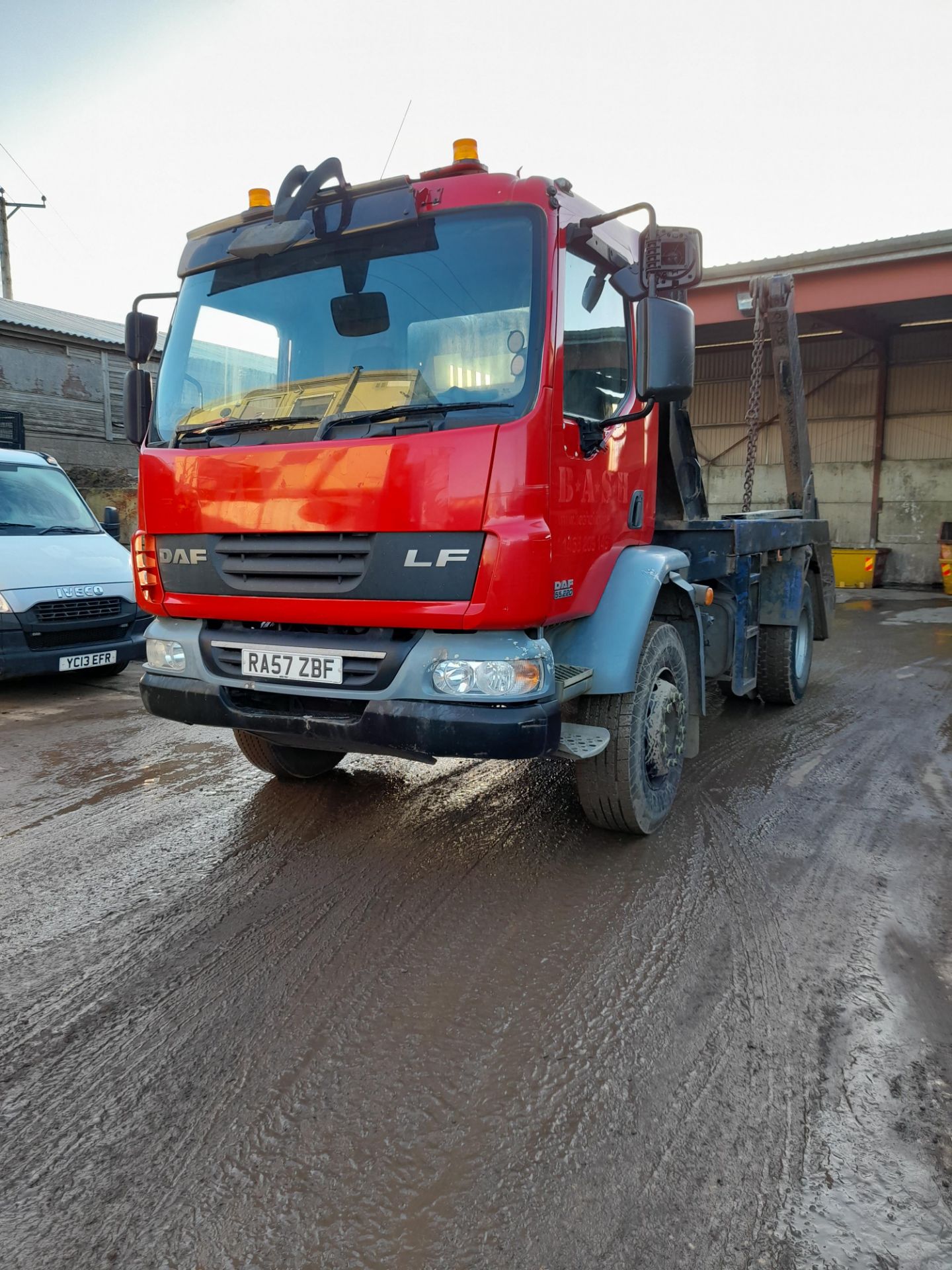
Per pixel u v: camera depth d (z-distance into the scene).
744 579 5.51
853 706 6.92
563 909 3.45
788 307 7.02
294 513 3.36
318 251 3.64
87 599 7.50
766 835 4.20
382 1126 2.26
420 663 3.20
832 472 18.78
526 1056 2.54
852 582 17.77
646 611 3.80
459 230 3.38
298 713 3.54
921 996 2.84
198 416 3.81
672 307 3.34
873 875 3.75
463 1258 1.87
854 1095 2.37
